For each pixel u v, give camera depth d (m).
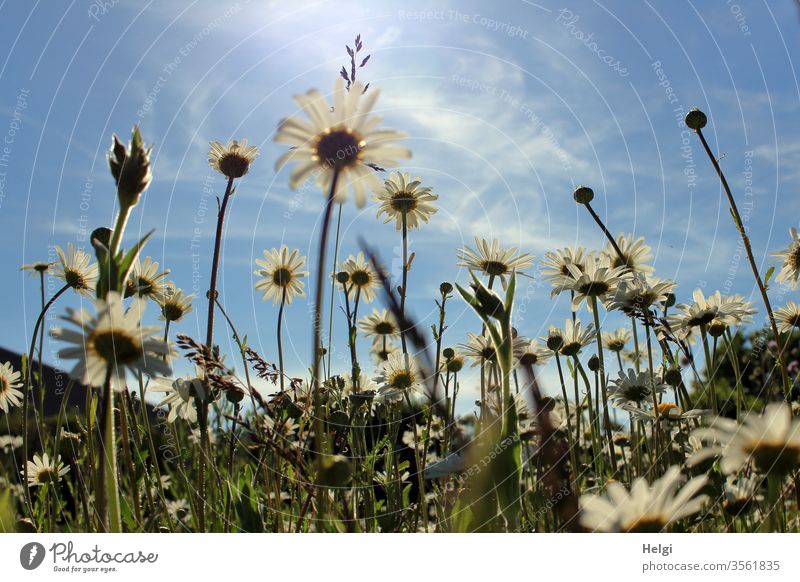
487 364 0.38
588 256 0.38
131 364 0.17
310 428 0.28
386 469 0.33
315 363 0.23
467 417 0.35
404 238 0.39
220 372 0.29
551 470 0.22
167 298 0.36
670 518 0.20
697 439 0.30
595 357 0.40
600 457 0.31
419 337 0.15
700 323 0.38
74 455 0.38
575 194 0.40
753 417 0.23
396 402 0.39
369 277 0.43
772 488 0.23
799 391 0.35
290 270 0.41
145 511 0.31
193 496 0.31
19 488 0.35
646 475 0.31
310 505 0.29
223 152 0.36
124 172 0.17
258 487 0.33
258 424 0.27
